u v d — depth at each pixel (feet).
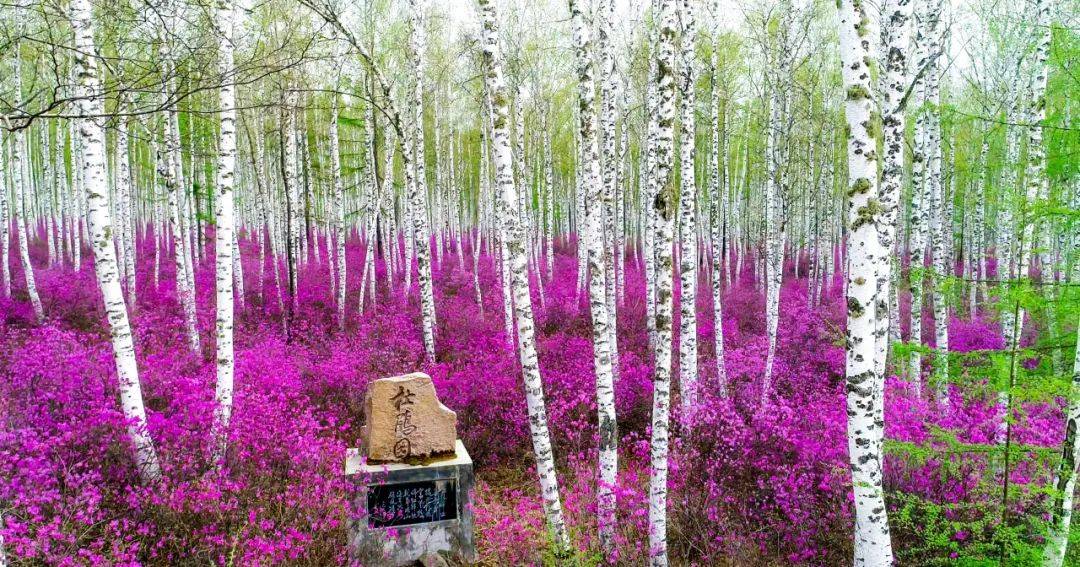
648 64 41.22
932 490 17.98
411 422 19.21
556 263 76.23
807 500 18.16
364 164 68.33
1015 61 41.06
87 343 33.68
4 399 21.39
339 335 39.37
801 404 25.36
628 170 74.08
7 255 47.32
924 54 25.52
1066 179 22.13
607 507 16.62
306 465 19.25
